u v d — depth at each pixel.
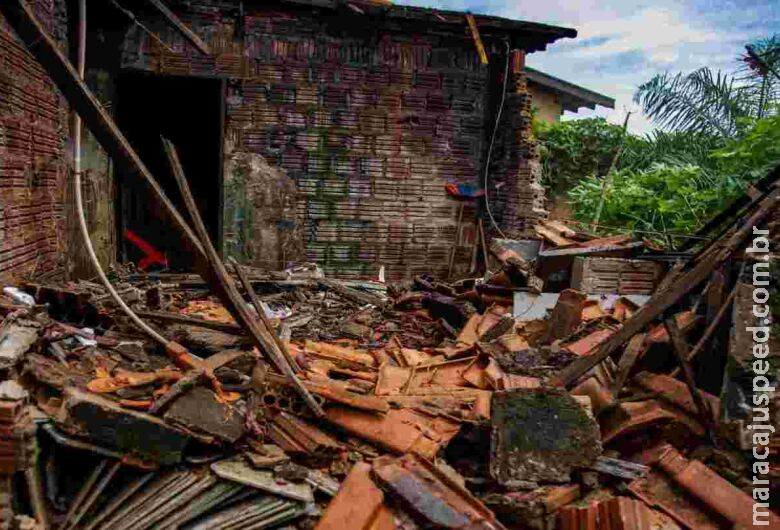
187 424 3.23
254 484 3.15
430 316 8.37
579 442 3.76
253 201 11.38
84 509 2.99
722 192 10.79
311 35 11.25
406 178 11.98
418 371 5.42
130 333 5.21
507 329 6.64
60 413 3.09
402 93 11.75
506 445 3.73
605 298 6.92
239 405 3.62
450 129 12.05
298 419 3.73
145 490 3.14
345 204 11.79
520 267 7.52
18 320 4.17
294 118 11.38
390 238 12.05
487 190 12.35
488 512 3.04
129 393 3.45
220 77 10.98
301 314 7.93
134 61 10.59
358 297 9.18
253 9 10.90
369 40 11.48
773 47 11.85
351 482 3.17
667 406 4.48
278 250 11.55
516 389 3.84
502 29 11.52
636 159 14.65
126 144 3.68
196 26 10.80
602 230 11.76
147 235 13.20
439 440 3.83
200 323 5.45
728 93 13.10
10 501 2.74
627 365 4.79
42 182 7.12
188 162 15.49
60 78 3.62
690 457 4.04
